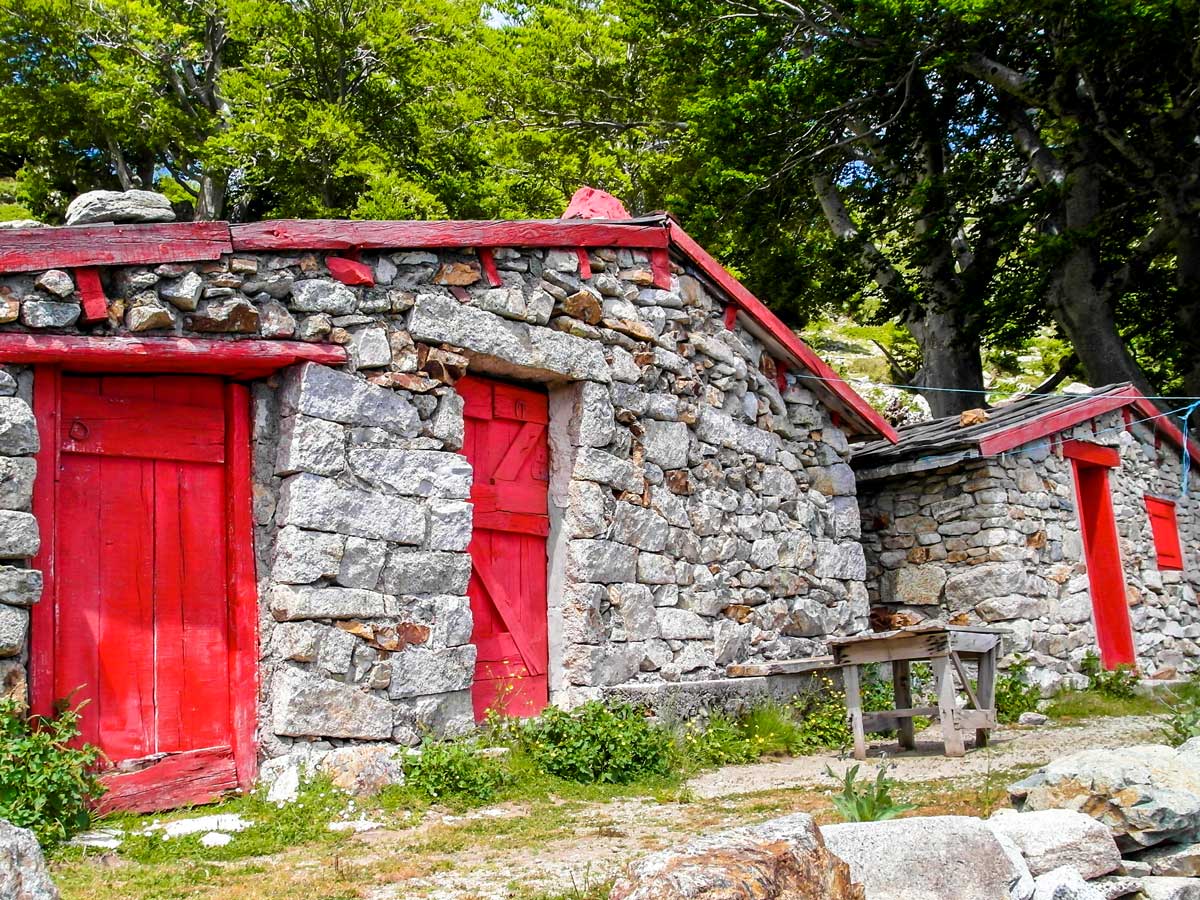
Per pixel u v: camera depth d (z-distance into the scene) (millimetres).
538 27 22703
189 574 6160
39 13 20531
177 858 4820
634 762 7129
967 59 16453
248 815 5547
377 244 6809
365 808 5762
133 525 5984
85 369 5844
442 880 4465
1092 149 16828
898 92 17641
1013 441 11391
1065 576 12055
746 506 9594
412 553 6773
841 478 10789
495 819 5711
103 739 5695
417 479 6863
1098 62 15727
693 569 8914
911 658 7938
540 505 8109
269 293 6379
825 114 17156
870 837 3887
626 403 8461
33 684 5391
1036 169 17719
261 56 22094
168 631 6027
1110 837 4379
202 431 6285
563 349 7941
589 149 22141
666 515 8727
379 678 6457
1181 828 4543
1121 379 17203
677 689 8188
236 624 6191
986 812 5324
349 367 6664
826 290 19859
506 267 7707
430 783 6062
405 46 21766
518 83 22438
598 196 9328
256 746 6152
